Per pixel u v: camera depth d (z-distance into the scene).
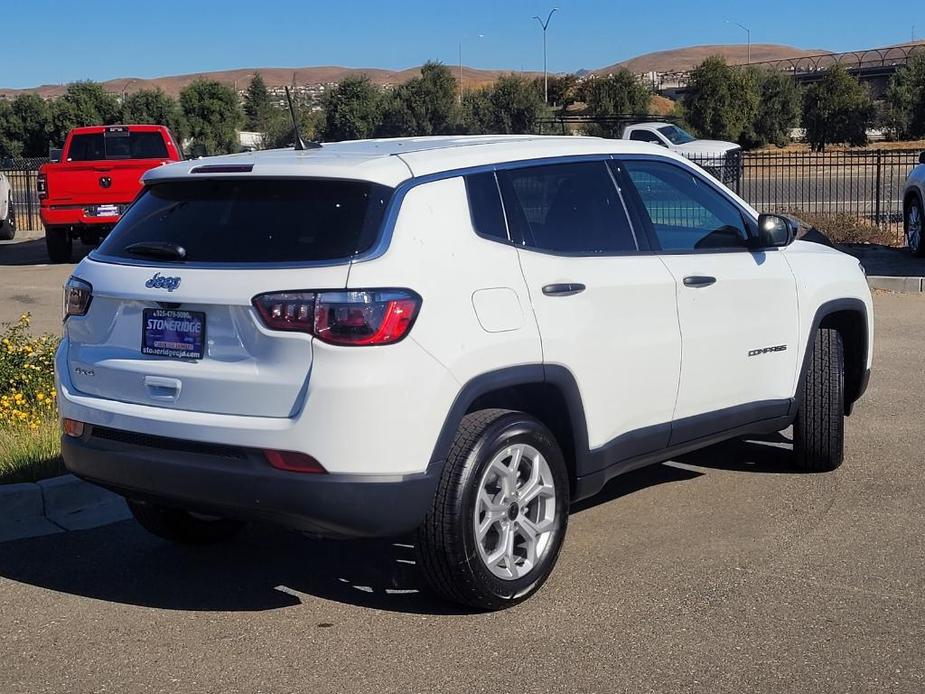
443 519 4.40
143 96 50.81
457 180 4.67
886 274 14.75
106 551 5.62
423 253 4.40
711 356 5.64
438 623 4.65
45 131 52.41
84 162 17.67
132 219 4.94
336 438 4.16
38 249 22.02
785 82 51.97
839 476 6.58
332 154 4.75
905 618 4.61
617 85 49.16
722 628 4.54
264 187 4.61
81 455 4.74
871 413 8.02
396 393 4.20
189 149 45.62
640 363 5.23
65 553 5.60
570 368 4.85
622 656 4.30
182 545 5.70
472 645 4.43
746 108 49.06
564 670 4.20
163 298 4.50
